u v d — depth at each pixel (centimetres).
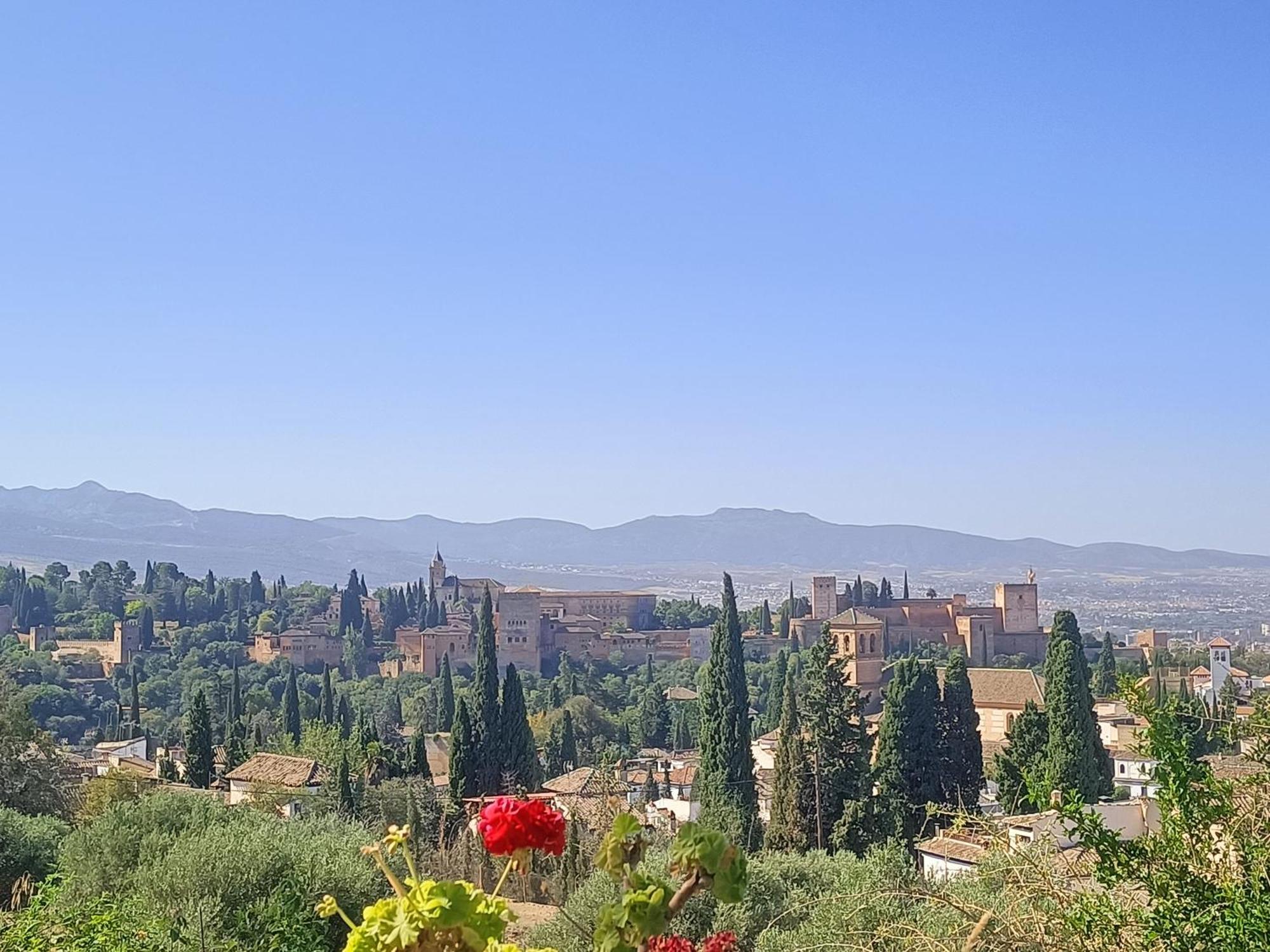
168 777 6303
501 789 4862
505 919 416
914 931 855
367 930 412
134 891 1847
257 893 1809
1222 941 594
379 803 4538
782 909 1727
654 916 398
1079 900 683
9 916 1258
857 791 3934
